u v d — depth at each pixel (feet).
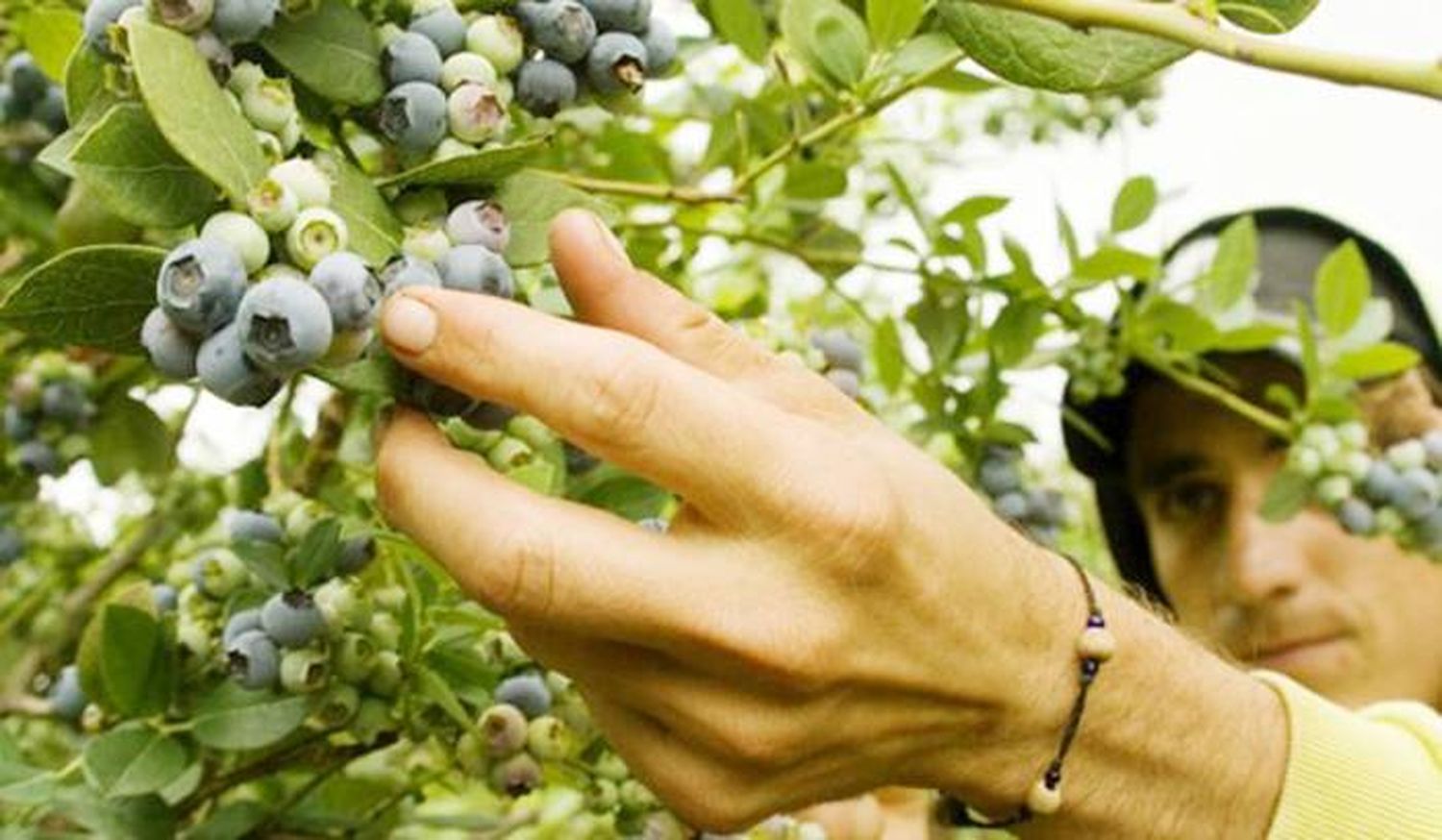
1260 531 3.95
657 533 1.95
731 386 1.99
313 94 1.98
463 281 1.91
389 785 2.88
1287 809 2.35
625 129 3.16
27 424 2.83
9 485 3.01
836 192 3.03
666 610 1.90
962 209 3.03
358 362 1.91
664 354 1.93
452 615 2.37
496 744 2.39
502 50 1.96
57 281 1.82
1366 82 1.94
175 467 3.15
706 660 1.94
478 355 1.87
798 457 1.92
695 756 2.04
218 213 1.82
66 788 2.44
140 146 1.81
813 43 2.57
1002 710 2.14
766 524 1.93
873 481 1.94
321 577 2.33
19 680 3.25
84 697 2.64
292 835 2.69
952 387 3.35
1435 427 3.76
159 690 2.40
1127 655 2.24
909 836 3.26
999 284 3.20
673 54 2.08
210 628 2.43
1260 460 3.95
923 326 3.26
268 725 2.36
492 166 1.91
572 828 2.61
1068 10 2.00
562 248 2.00
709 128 3.16
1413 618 3.99
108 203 1.80
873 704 2.04
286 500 2.48
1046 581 2.16
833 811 2.86
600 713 2.07
